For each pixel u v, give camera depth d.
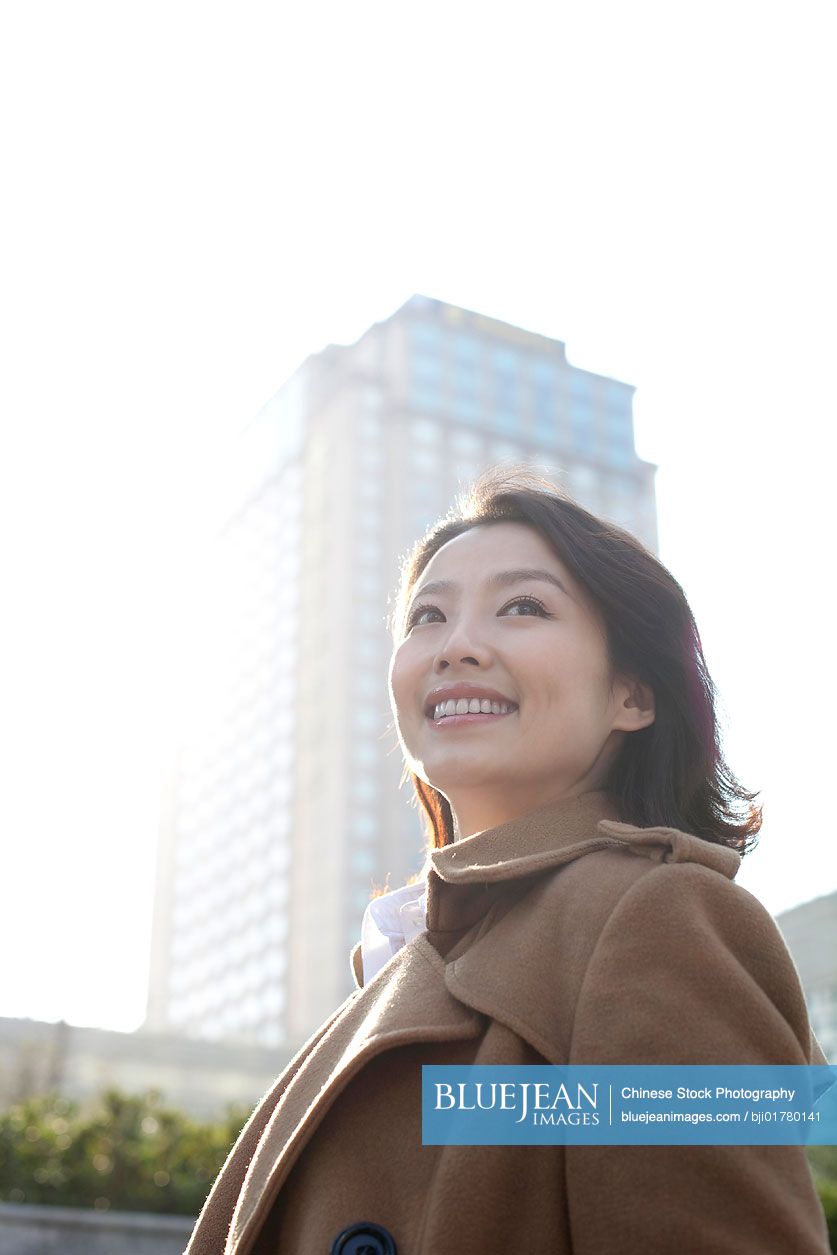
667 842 1.10
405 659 1.38
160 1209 6.26
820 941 20.47
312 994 72.62
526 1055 1.04
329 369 92.75
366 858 74.81
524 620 1.33
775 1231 0.89
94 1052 14.91
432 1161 1.04
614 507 87.50
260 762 86.12
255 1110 1.35
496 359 90.06
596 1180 0.94
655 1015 0.98
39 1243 5.50
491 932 1.15
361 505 83.19
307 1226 1.06
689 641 1.41
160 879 93.94
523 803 1.32
